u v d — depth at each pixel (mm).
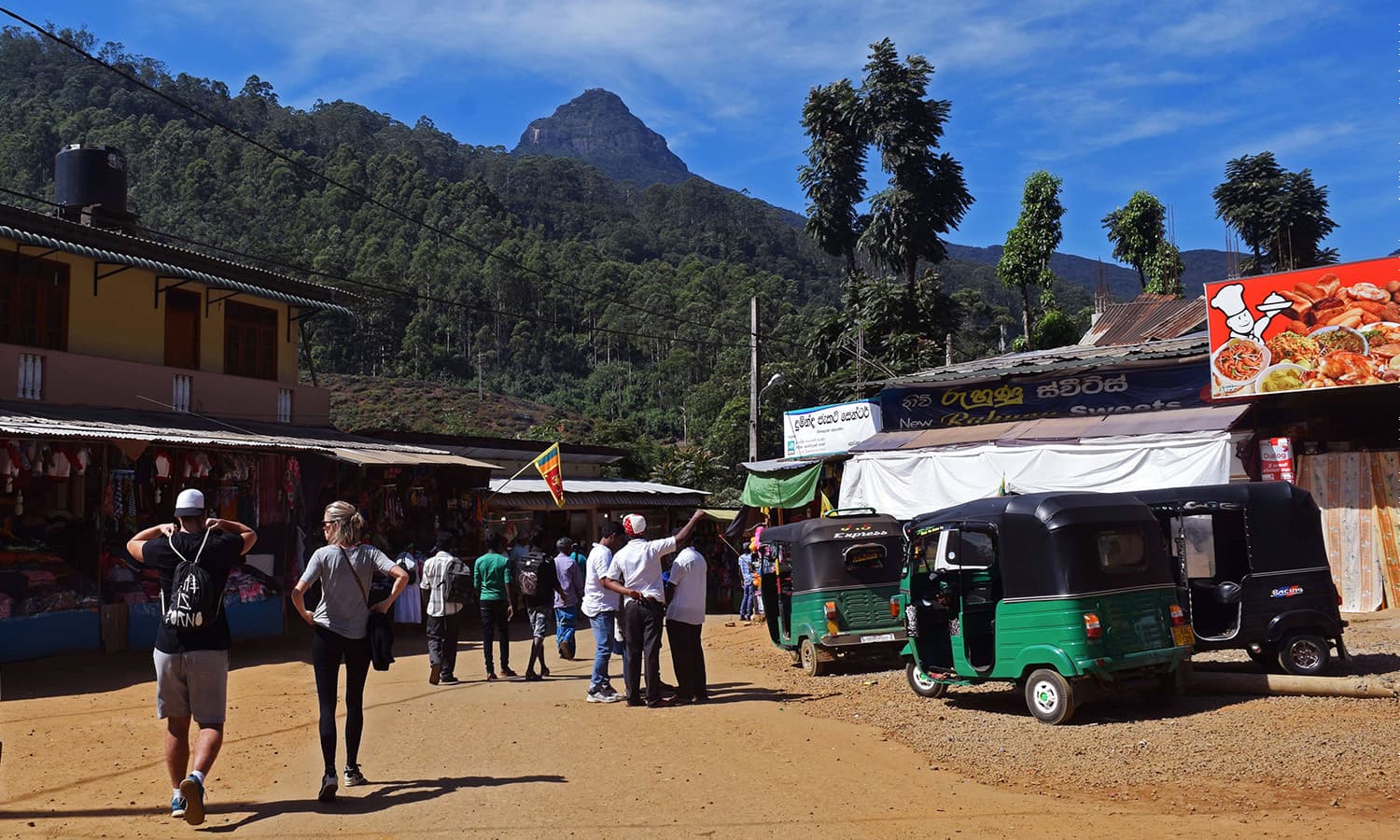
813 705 11070
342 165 197750
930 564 11406
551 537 29578
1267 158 49125
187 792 6000
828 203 52031
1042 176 56312
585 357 157875
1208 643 10781
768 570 15383
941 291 46688
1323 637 10789
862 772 7777
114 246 19250
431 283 153000
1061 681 9188
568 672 14336
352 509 7344
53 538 15398
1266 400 17438
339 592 7125
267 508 18062
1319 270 16688
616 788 7238
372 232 178750
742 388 76625
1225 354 17391
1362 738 7793
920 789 7215
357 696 7254
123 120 188375
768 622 15438
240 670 14125
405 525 22141
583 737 9219
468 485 23516
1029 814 6438
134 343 20141
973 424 20875
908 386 21812
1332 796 6535
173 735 6434
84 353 19078
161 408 20172
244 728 9844
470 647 18016
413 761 8242
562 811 6586
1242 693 10086
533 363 152625
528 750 8625
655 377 143250
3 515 15711
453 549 22750
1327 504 16266
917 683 11188
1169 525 11211
